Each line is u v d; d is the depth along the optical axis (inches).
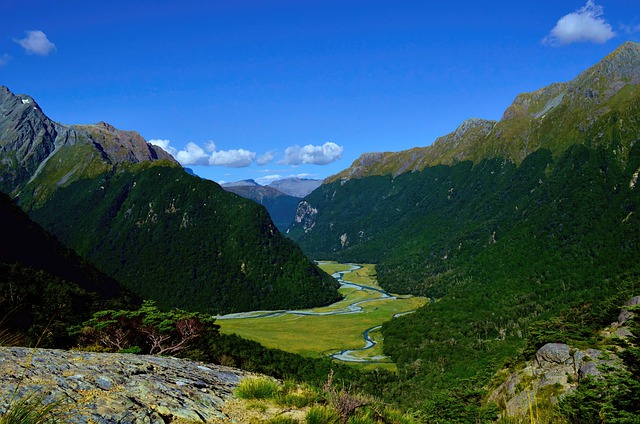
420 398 3361.2
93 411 289.4
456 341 5634.8
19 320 1300.4
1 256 4052.7
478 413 1007.6
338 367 4195.4
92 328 1358.3
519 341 4958.2
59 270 4854.8
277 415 364.8
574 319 2255.2
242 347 3757.4
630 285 2418.8
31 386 303.4
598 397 610.2
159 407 325.1
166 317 1470.2
